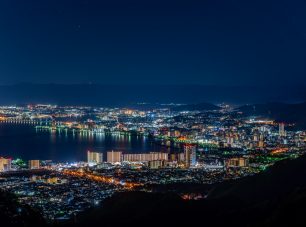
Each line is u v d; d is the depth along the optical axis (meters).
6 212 29.11
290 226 34.62
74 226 40.62
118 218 44.34
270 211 40.16
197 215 43.12
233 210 43.28
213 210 44.47
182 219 42.25
